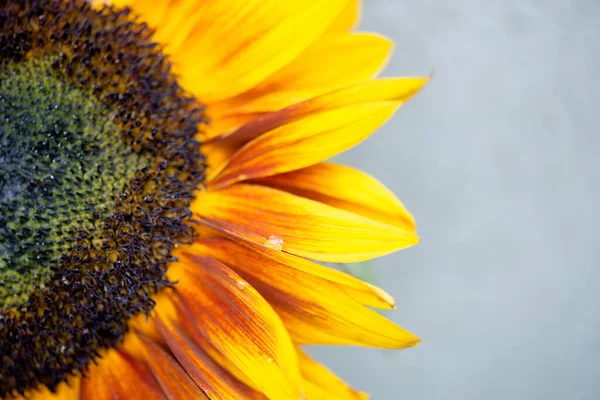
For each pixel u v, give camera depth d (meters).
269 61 0.23
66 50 0.22
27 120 0.21
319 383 0.23
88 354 0.22
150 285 0.22
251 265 0.22
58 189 0.21
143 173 0.22
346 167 0.22
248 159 0.22
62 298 0.21
